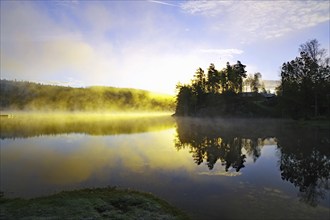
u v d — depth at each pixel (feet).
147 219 60.59
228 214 65.36
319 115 309.22
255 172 107.14
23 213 62.64
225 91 490.90
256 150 160.97
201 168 113.19
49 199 71.92
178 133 258.16
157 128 319.27
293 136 214.07
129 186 87.51
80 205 67.00
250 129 278.67
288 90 335.47
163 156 140.15
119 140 208.13
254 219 62.90
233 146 176.86
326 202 73.46
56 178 97.30
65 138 225.56
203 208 69.00
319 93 306.35
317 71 316.40
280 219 62.75
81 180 94.68
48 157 139.33
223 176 100.53
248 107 433.48
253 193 80.89
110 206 67.21
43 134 260.62
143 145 180.34
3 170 110.01
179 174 102.78
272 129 269.44
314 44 320.09
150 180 94.53
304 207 69.72
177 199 75.36
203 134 245.86
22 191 82.94
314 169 112.27
